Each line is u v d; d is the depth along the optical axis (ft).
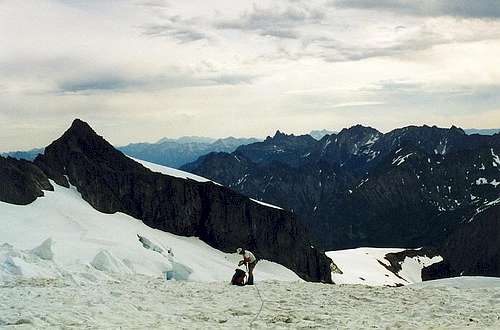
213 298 71.67
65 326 45.47
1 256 105.09
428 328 46.96
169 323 50.16
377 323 51.26
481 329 45.21
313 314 57.57
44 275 98.89
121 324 48.65
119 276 107.86
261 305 64.80
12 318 48.62
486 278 89.20
